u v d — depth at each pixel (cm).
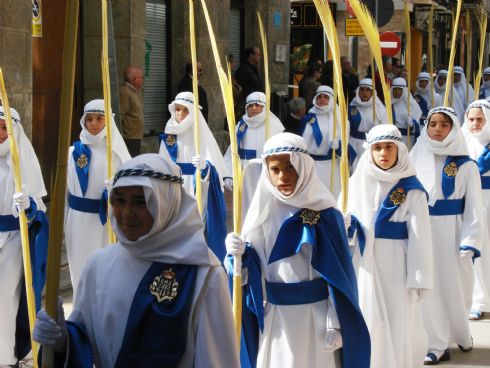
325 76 1852
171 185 355
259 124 1091
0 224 661
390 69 1869
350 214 607
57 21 1255
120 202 357
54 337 349
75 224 777
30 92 1066
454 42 736
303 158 501
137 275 358
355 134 1324
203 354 353
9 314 665
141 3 1395
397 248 622
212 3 1644
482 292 838
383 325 618
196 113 714
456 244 719
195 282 354
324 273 493
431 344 721
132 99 1216
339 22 2641
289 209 507
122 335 356
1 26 1006
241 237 505
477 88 973
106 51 579
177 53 1598
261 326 510
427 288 613
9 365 669
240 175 517
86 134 777
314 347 504
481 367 710
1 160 670
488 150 836
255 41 1944
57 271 350
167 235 356
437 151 716
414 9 2656
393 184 622
